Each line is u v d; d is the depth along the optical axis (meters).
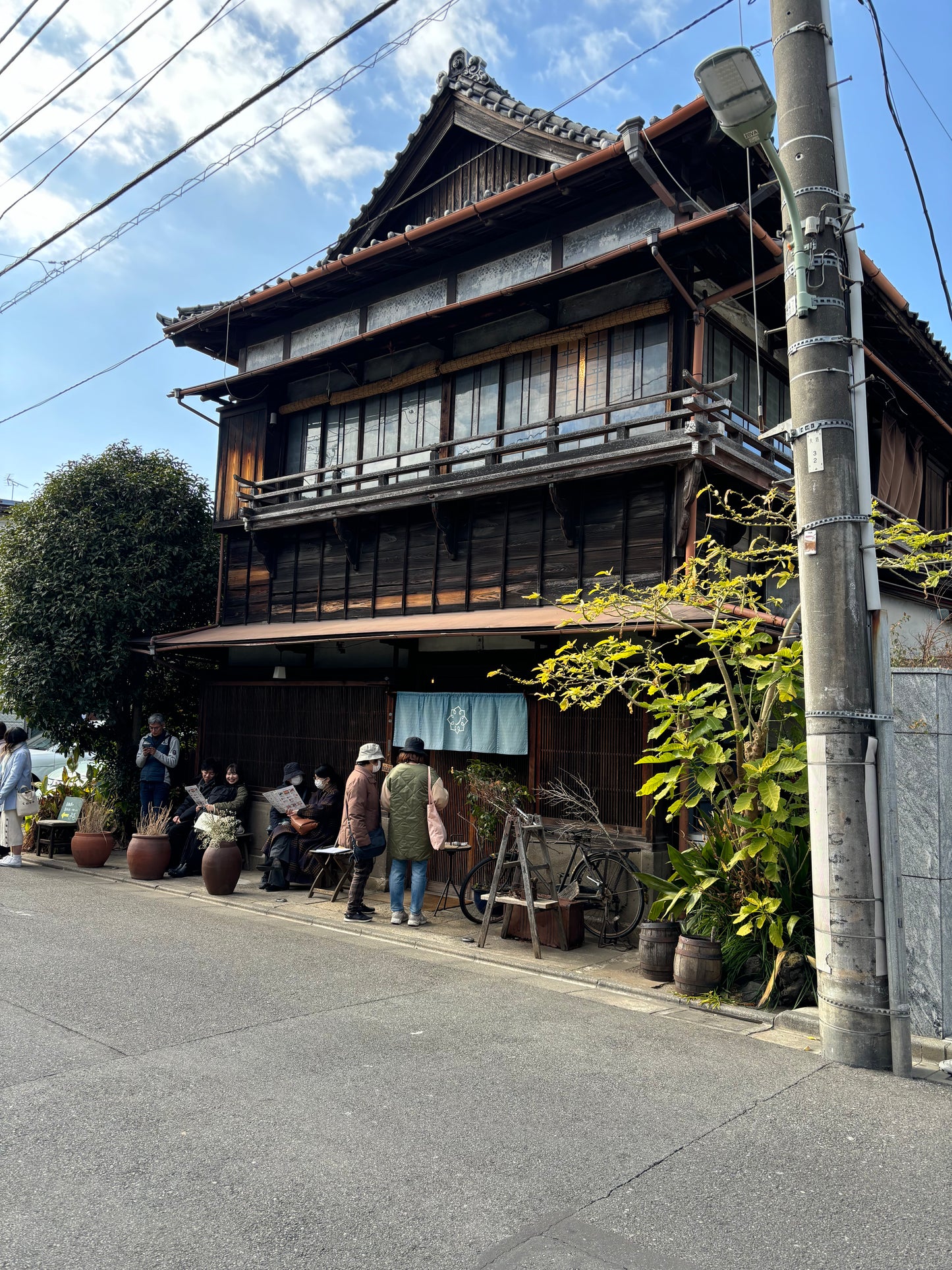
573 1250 3.05
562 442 9.34
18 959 6.82
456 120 11.64
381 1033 5.37
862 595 5.45
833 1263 3.04
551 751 9.21
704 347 9.03
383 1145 3.83
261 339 13.94
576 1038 5.44
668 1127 4.12
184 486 14.22
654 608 7.11
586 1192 3.47
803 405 5.64
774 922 6.13
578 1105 4.35
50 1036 5.12
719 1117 4.26
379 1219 3.22
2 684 13.06
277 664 12.65
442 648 10.58
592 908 8.50
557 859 9.00
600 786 8.80
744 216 7.98
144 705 14.48
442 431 11.31
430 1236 3.11
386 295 12.17
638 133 8.31
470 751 10.03
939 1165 3.81
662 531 8.96
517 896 8.20
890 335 11.13
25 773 11.89
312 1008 5.85
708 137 8.50
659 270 9.35
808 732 5.54
